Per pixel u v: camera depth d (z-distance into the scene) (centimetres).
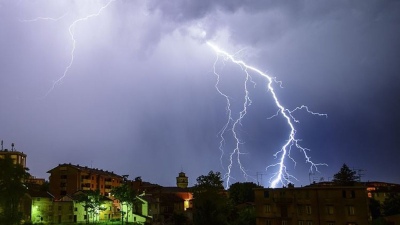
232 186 10862
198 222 7312
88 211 9544
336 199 6588
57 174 13138
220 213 7400
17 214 6594
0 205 6538
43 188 12888
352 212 6406
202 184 7681
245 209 8625
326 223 6619
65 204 9812
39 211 9162
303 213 6925
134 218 10225
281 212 7200
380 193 9431
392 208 7606
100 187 14000
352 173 9975
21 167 6712
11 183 6444
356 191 6438
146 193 12175
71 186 12950
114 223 9344
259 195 7594
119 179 15350
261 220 7462
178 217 9919
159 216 10819
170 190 12888
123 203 10100
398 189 9481
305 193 6975
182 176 16300
